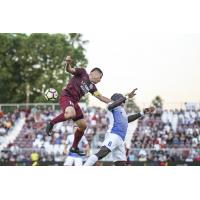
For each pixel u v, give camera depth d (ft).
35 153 115.65
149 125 121.60
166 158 111.65
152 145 117.50
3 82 171.53
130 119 62.75
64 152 114.42
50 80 169.27
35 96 171.94
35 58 169.99
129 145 117.80
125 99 59.67
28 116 128.88
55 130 120.78
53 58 168.96
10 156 116.26
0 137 124.98
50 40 169.07
